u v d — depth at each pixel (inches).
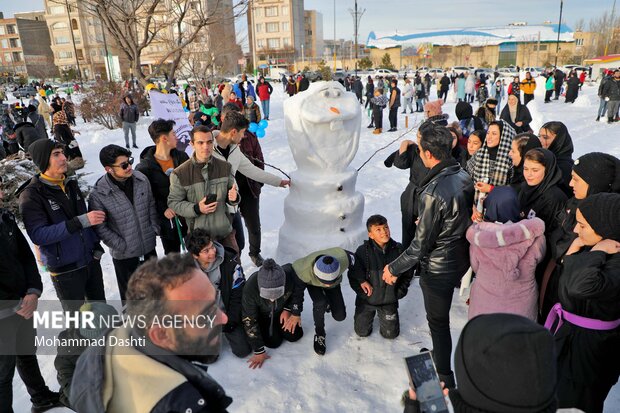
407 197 147.0
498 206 112.5
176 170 130.9
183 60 805.9
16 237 104.9
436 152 101.4
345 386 112.7
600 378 82.0
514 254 95.3
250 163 159.3
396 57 2536.9
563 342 83.0
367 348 127.6
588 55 2233.0
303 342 131.5
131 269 133.6
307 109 160.1
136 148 470.3
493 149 149.0
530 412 40.5
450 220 100.1
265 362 122.7
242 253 192.7
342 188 163.8
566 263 82.8
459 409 45.1
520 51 2352.4
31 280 105.6
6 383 100.0
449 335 107.7
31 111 461.1
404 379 113.7
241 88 649.6
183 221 142.6
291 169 346.3
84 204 124.2
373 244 127.3
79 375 47.6
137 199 130.4
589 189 94.7
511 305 96.3
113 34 509.4
